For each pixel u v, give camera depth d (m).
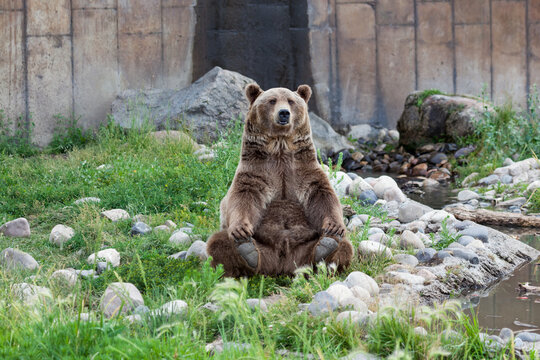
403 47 18.22
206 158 10.91
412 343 4.13
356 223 8.37
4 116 15.84
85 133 16.20
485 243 7.35
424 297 5.70
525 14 18.23
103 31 16.64
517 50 18.31
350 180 10.77
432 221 8.57
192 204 8.99
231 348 3.97
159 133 13.87
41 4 16.05
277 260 6.07
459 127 15.16
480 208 10.12
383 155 16.09
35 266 6.54
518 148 13.65
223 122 14.69
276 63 18.25
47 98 16.23
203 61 17.78
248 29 18.08
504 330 4.65
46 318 4.35
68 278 5.94
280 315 4.77
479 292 6.06
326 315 4.66
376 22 18.17
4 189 9.76
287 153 6.12
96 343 4.08
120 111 15.73
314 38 18.12
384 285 5.81
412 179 13.41
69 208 8.84
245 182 6.06
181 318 4.77
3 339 4.10
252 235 6.11
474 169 12.95
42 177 10.78
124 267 6.29
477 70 18.31
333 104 18.27
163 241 7.44
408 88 18.31
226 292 4.16
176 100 15.22
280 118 5.85
